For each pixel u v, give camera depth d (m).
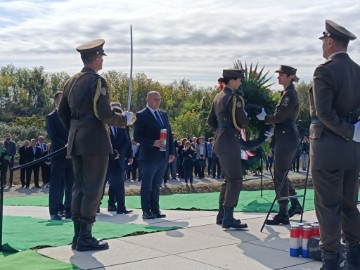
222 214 7.44
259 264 5.33
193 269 5.12
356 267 4.79
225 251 5.85
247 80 10.20
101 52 5.89
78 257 5.48
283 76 7.61
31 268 5.02
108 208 9.62
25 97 57.41
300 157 26.36
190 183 20.89
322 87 4.49
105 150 5.75
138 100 51.62
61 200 8.88
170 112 49.50
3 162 5.93
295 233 5.62
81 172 5.84
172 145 8.84
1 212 5.88
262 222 7.66
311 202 10.05
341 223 4.70
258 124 9.34
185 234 6.71
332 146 4.57
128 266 5.18
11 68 58.59
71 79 5.96
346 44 4.73
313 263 5.38
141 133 8.41
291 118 7.68
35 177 20.48
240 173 7.11
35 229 7.41
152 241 6.27
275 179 7.77
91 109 5.71
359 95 4.71
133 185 20.27
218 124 7.27
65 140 8.71
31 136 35.59
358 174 4.78
